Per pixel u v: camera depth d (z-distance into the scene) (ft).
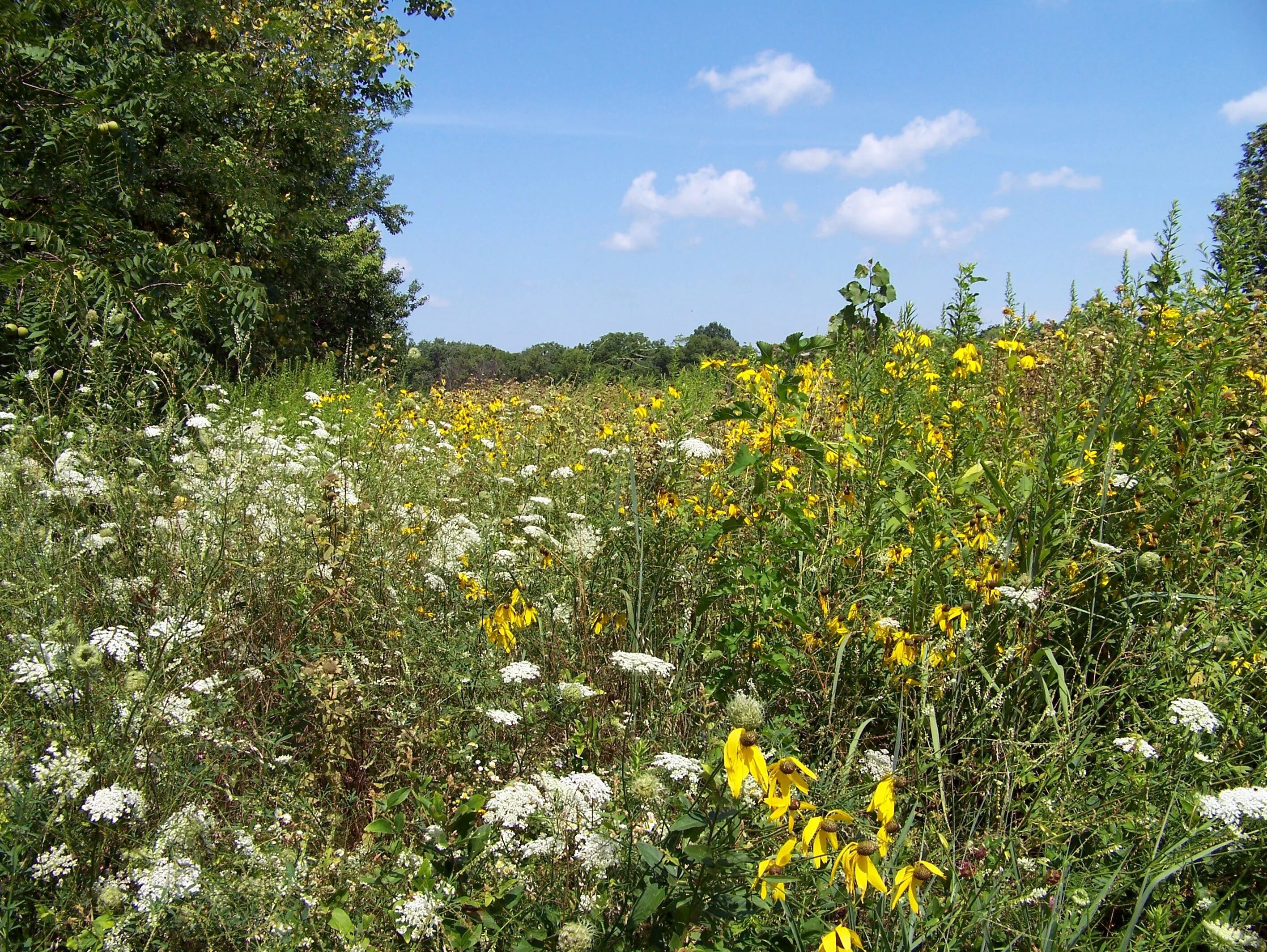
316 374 30.45
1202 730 7.59
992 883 6.91
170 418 13.37
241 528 11.82
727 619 11.09
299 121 36.96
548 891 6.66
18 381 15.05
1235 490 11.37
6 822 6.56
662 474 11.78
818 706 10.03
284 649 10.42
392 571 11.94
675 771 6.63
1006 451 12.44
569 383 27.35
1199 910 7.02
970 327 17.63
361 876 6.77
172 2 31.76
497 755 8.29
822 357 15.81
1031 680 9.50
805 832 5.92
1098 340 15.48
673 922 5.66
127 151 21.74
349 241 52.70
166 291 18.90
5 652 8.21
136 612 10.11
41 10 21.50
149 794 7.47
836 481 11.45
